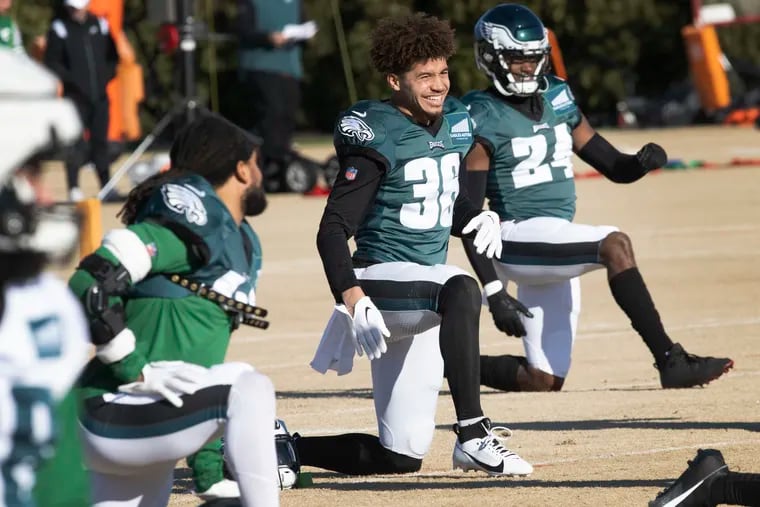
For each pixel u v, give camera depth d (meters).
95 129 49.69
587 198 52.75
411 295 16.33
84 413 11.83
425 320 16.38
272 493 11.62
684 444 18.08
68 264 8.62
